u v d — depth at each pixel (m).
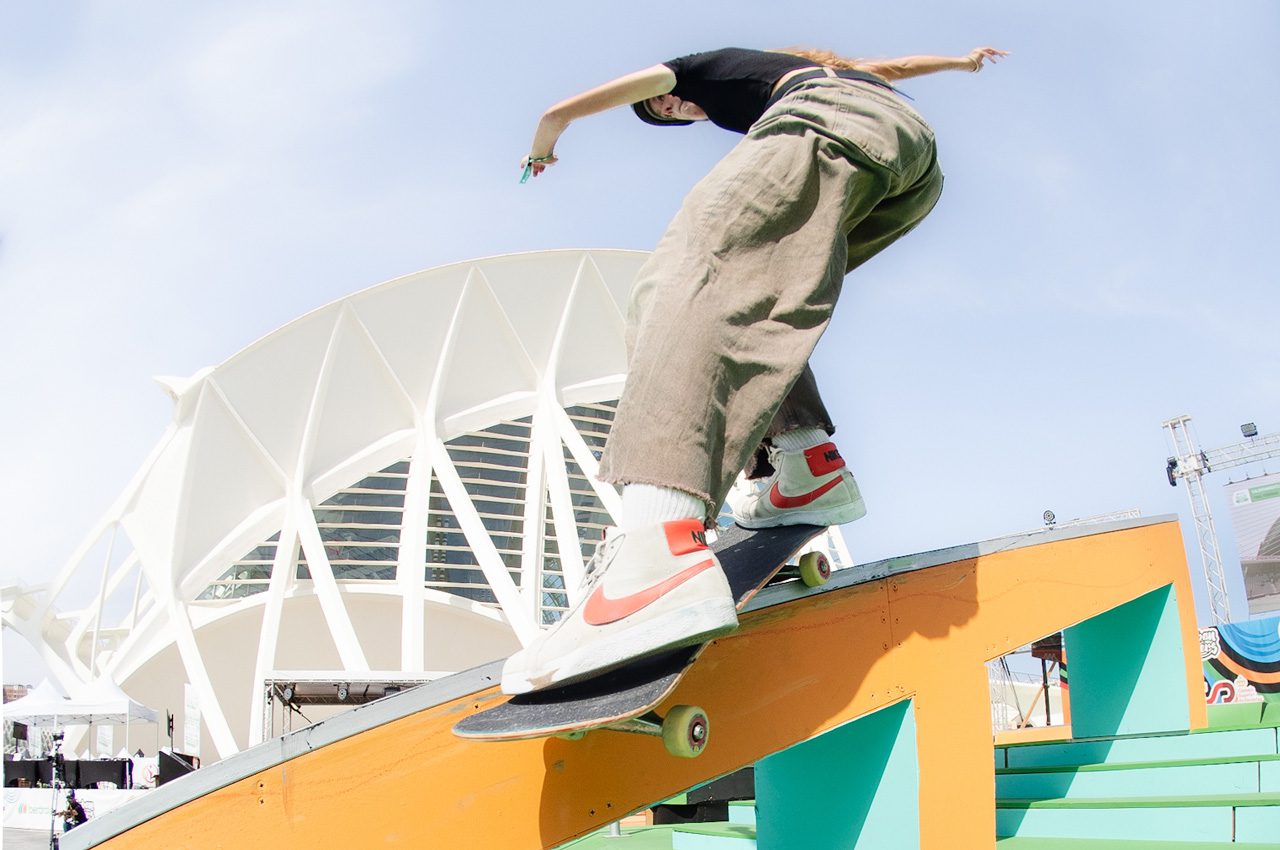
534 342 30.25
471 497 26.97
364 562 24.95
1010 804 2.81
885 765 2.19
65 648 26.91
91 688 22.55
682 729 1.58
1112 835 2.51
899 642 2.21
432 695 1.71
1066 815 2.63
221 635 24.64
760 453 2.21
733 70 1.93
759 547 1.99
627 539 1.53
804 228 1.73
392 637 25.00
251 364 26.97
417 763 1.67
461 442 28.19
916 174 1.89
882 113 1.77
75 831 1.49
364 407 27.81
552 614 25.67
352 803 1.61
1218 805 2.30
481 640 25.55
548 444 27.64
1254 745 2.86
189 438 25.88
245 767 1.56
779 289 1.70
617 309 31.81
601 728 1.63
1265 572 23.86
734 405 1.64
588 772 1.78
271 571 25.52
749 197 1.69
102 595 24.88
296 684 16.22
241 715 24.25
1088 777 3.00
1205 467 25.56
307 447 26.34
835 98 1.75
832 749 2.28
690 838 3.38
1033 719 17.02
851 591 2.14
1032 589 2.64
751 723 1.90
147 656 24.19
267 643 22.42
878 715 2.23
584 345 31.02
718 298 1.64
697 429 1.57
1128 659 3.38
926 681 2.24
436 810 1.66
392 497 26.84
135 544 25.31
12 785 23.59
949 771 2.21
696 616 1.43
